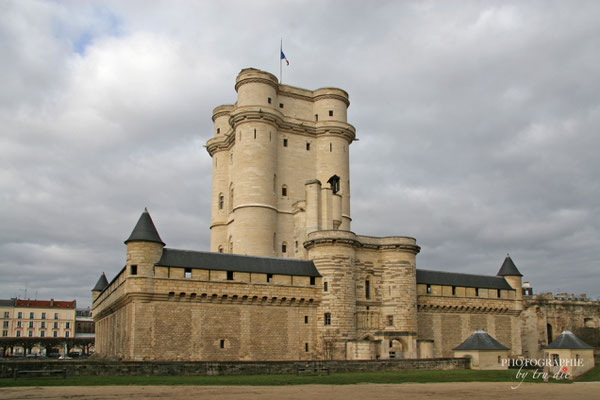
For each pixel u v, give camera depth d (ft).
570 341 163.84
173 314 167.43
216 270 175.52
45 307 460.14
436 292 222.89
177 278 168.66
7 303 451.53
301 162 253.24
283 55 268.00
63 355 360.28
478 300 231.09
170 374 132.57
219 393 100.78
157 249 169.27
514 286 245.24
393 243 208.03
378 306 204.54
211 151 279.08
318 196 229.04
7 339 345.92
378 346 189.47
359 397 98.48
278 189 244.42
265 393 101.55
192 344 168.04
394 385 121.19
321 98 264.31
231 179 261.44
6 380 118.52
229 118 250.37
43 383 113.50
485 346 172.96
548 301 277.03
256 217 230.89
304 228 231.71
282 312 185.06
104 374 128.67
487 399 99.71
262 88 244.42
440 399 98.17
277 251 237.04
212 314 173.27
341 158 258.78
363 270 204.54
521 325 268.41
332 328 187.52
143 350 160.86
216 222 266.77
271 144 241.35
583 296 303.48
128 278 163.63
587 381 149.07
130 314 165.17
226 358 172.35
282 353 181.78
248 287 178.91
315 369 146.20
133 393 99.35
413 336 193.98
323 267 193.26
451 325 224.94
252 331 178.50
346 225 252.83
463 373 151.84
